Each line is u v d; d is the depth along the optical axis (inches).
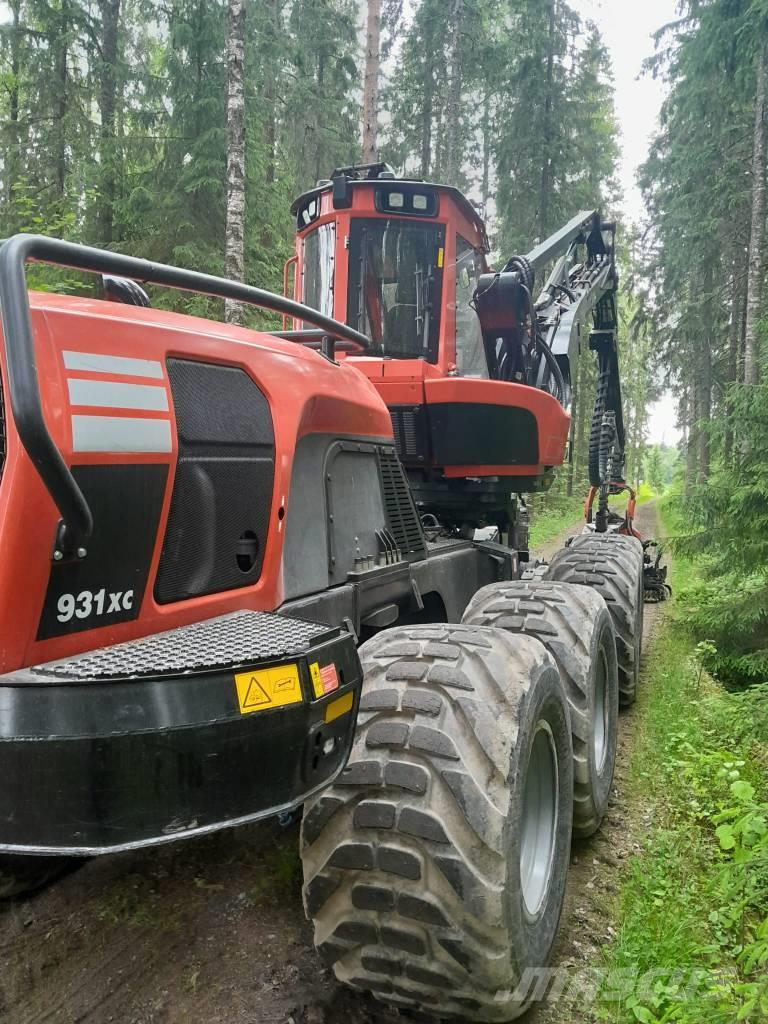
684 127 815.7
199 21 549.3
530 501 969.5
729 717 207.5
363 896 81.4
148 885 114.8
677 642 297.9
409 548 147.7
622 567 229.1
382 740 85.0
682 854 135.8
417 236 214.2
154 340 83.4
